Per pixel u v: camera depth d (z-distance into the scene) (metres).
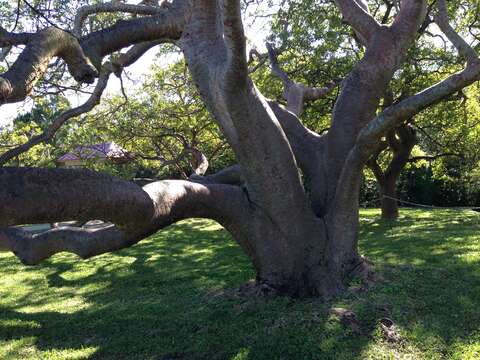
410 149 16.88
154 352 5.82
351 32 14.85
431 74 15.55
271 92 14.80
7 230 6.25
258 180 6.55
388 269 7.67
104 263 11.98
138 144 17.56
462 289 6.87
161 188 5.61
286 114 7.96
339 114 7.54
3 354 6.24
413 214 18.22
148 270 10.78
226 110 6.02
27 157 13.20
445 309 6.18
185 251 12.94
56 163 14.66
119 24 5.67
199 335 6.12
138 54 6.68
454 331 5.61
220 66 5.89
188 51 6.28
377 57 7.43
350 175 6.79
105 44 5.49
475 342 5.32
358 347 5.34
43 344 6.54
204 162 10.06
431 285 7.05
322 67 14.88
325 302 6.57
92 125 14.91
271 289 6.92
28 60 3.89
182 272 10.19
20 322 7.51
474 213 18.09
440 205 24.89
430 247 10.30
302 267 6.93
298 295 6.88
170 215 5.72
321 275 6.93
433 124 17.08
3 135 12.98
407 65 15.14
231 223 6.79
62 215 4.25
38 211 4.03
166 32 6.07
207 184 6.64
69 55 4.35
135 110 15.83
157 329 6.57
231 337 5.89
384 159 20.70
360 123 7.47
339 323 5.86
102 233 5.79
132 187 4.92
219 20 6.29
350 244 7.18
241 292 7.31
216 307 6.98
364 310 6.16
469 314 6.00
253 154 6.36
